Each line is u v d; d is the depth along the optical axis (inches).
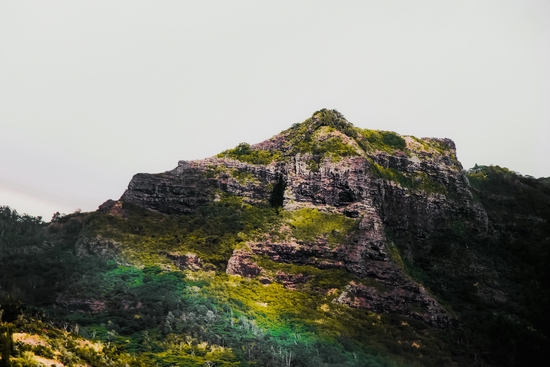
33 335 6063.0
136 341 7071.9
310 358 7111.2
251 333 7495.1
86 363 5994.1
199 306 7726.4
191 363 6717.5
